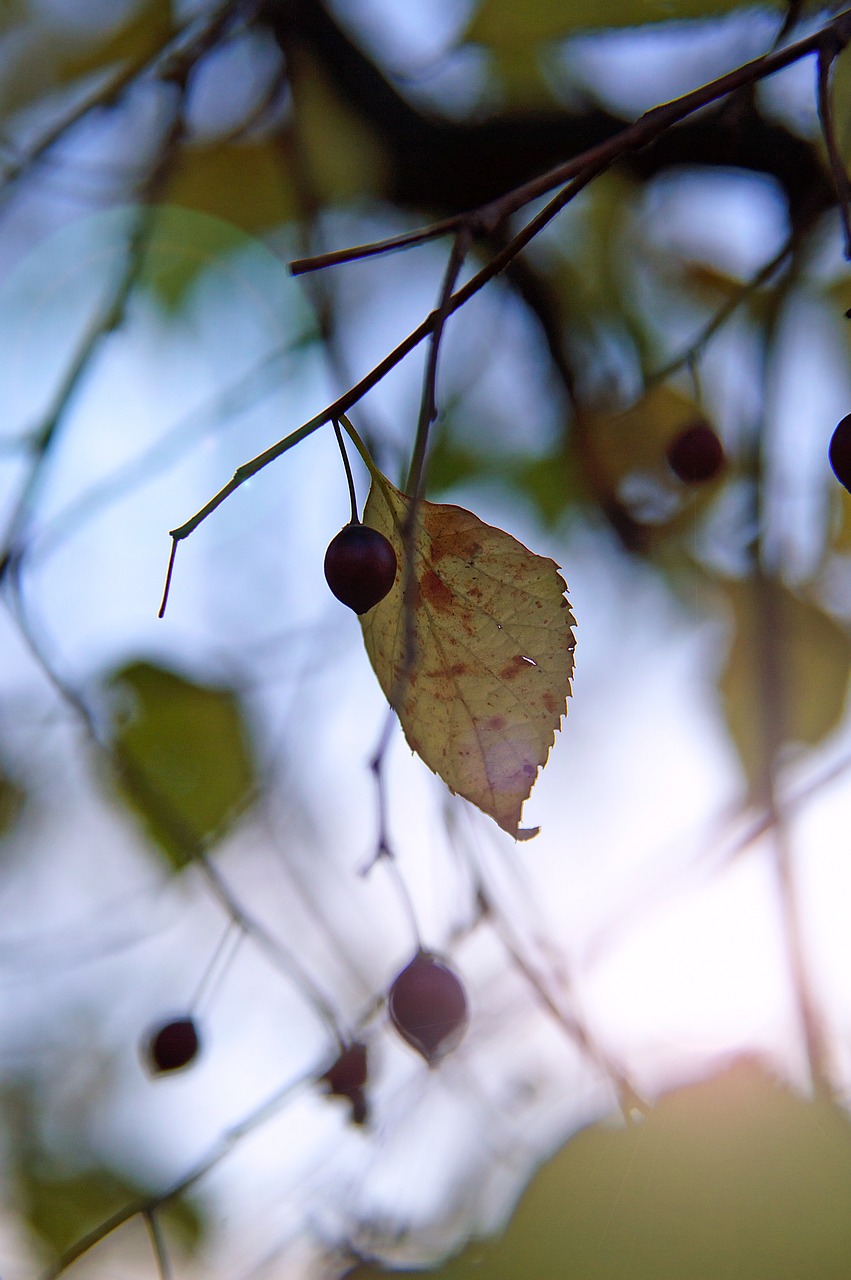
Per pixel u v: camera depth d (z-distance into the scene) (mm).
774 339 728
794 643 852
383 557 525
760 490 748
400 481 754
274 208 904
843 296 802
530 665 535
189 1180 644
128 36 827
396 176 767
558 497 960
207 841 887
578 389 854
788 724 731
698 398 637
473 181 751
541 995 634
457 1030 570
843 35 525
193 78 741
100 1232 635
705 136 696
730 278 853
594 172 520
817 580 866
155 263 937
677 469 639
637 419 860
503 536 538
